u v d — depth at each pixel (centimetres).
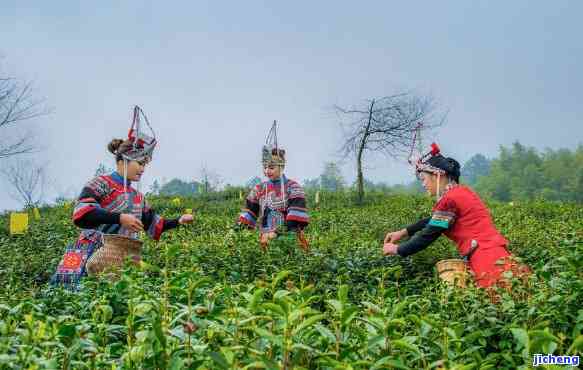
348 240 762
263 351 278
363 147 2273
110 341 338
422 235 608
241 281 582
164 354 267
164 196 2284
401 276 609
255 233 744
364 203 2212
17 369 259
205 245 686
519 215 1548
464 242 594
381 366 265
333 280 555
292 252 657
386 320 295
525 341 272
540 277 433
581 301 377
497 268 543
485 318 365
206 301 306
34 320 307
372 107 2308
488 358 311
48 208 1978
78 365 283
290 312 262
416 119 2284
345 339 287
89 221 611
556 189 13750
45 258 794
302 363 276
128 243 599
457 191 605
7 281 675
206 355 265
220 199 2345
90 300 424
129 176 647
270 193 800
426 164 625
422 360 293
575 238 585
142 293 359
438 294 430
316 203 2162
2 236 1195
